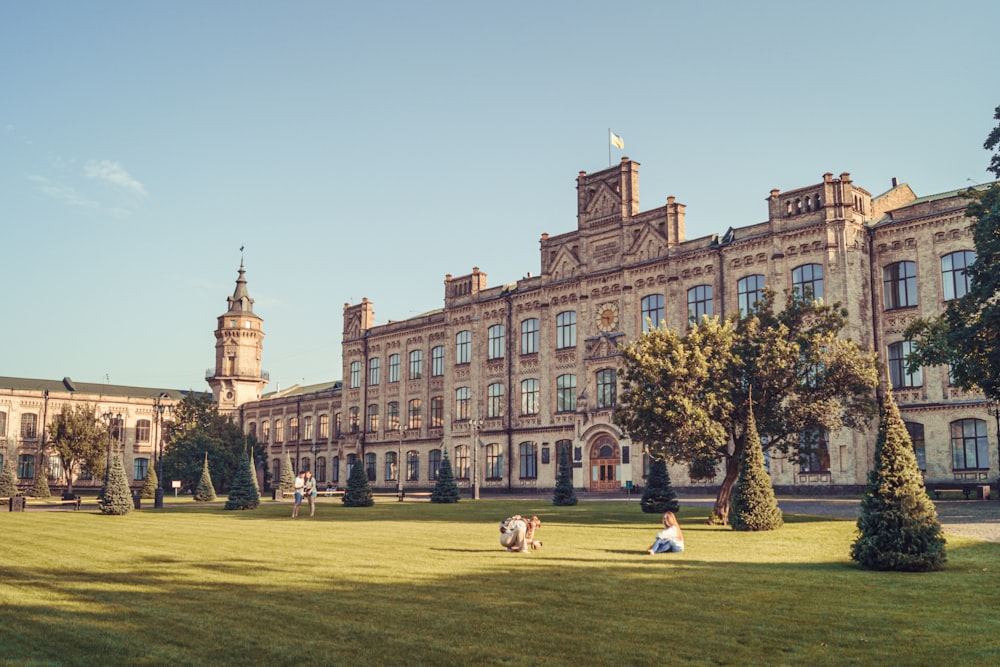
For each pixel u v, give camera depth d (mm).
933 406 52156
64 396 111062
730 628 13141
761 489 30281
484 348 82125
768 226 59719
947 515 34125
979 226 34625
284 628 13156
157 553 23281
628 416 37094
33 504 64188
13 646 12031
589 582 17562
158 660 11328
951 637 12516
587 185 74062
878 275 56031
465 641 12297
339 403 105312
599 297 71312
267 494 95250
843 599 15539
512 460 77250
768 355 35062
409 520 38250
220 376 123375
